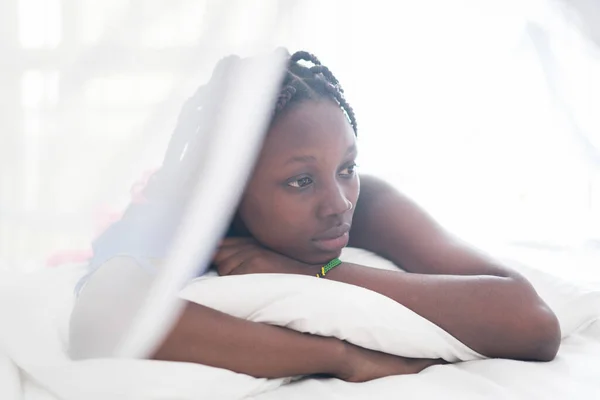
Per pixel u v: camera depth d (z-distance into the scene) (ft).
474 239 5.08
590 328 3.18
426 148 5.98
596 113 4.70
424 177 6.07
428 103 5.82
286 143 2.66
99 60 1.71
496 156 5.89
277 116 2.67
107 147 1.72
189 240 1.86
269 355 2.45
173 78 1.77
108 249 1.92
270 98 1.90
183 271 1.89
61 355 2.27
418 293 2.81
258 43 1.85
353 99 5.63
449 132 5.91
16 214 1.68
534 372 2.58
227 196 1.90
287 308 2.56
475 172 6.02
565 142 5.07
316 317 2.54
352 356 2.58
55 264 1.75
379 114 5.85
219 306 2.58
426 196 6.03
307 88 2.77
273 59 1.87
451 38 5.51
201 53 1.79
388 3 5.41
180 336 2.41
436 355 2.72
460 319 2.76
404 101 5.81
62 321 2.27
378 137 5.96
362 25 5.37
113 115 1.73
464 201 5.97
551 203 5.62
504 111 5.65
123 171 1.74
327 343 2.53
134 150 1.74
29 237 1.69
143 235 1.85
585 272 3.98
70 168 1.70
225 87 1.82
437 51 5.58
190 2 1.78
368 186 3.48
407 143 5.98
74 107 1.69
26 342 2.26
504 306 2.77
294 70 2.83
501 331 2.75
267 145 2.66
